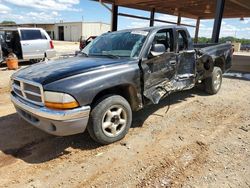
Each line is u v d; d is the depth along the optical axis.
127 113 3.67
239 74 10.67
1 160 3.15
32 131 4.03
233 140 3.74
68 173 2.88
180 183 2.68
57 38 61.53
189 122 4.49
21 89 3.36
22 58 11.34
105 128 3.46
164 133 3.99
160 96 4.27
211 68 5.97
